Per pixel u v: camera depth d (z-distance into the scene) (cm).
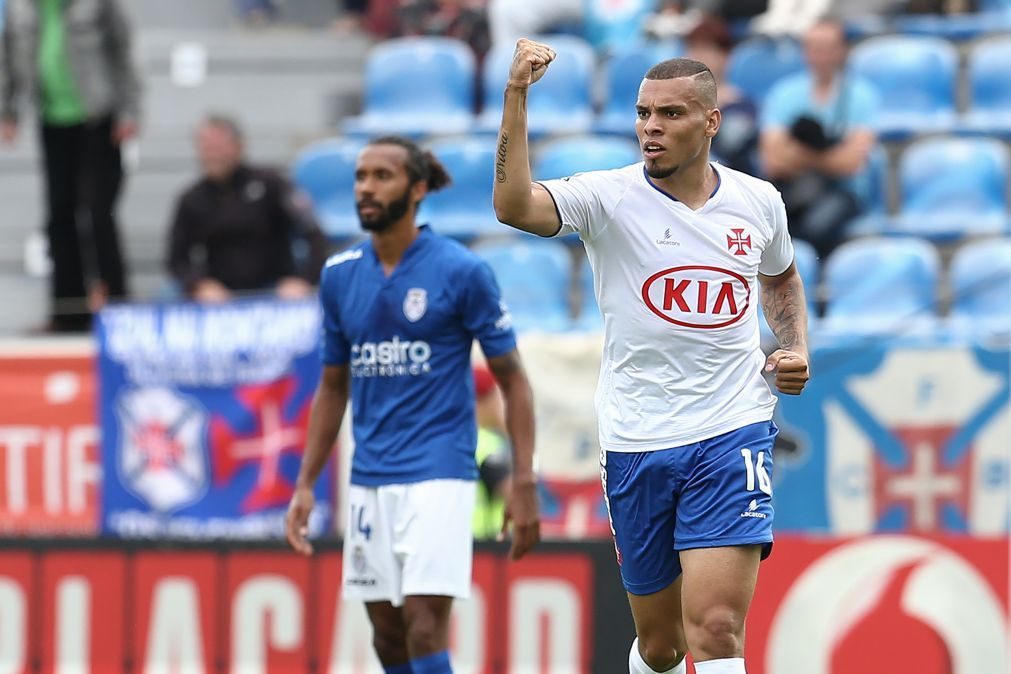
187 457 2927
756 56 4147
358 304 2122
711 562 1639
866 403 2781
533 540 2106
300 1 5334
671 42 4178
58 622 2694
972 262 3366
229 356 2912
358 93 4597
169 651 2656
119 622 2675
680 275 1645
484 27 4409
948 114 4122
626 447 1694
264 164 4319
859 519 2772
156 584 2669
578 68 4191
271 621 2622
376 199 2080
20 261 4153
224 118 3384
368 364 2116
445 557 2062
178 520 2923
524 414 2114
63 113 3622
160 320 2959
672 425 1669
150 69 4662
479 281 2083
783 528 2783
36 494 3039
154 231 4191
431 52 4303
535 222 1602
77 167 3669
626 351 1680
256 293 3394
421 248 2114
